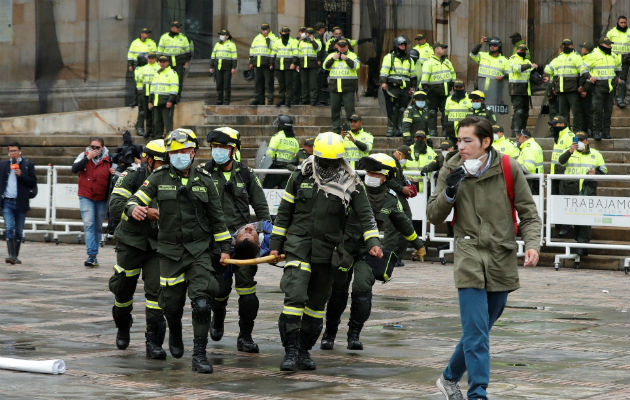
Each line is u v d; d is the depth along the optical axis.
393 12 57.69
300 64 50.94
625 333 21.38
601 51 44.25
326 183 16.95
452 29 69.50
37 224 46.66
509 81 45.78
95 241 35.25
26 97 63.47
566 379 16.38
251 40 58.09
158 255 18.09
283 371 16.94
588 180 35.81
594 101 44.38
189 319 22.94
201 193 17.11
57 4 62.97
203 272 17.06
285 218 17.34
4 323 22.00
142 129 52.44
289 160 40.19
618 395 15.12
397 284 30.91
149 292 18.06
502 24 70.75
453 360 13.95
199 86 58.75
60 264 36.16
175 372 16.77
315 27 55.34
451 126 42.56
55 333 20.70
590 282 31.89
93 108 61.75
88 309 24.39
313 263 17.08
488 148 13.72
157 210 17.31
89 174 35.00
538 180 36.56
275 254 17.36
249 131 50.09
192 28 60.19
